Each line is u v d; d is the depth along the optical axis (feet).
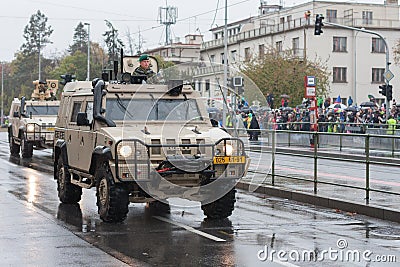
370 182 62.23
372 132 108.37
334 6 255.09
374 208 43.09
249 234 37.01
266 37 255.09
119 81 45.57
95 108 42.47
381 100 252.21
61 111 51.60
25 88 346.13
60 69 253.03
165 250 32.94
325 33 244.22
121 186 39.70
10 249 33.19
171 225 40.06
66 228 39.09
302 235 36.68
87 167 43.80
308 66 208.85
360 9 258.98
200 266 29.55
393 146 93.91
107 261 30.60
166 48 255.50
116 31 227.81
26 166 82.99
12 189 58.54
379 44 251.80
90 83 51.70
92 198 52.54
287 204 49.39
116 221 40.68
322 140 112.57
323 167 78.95
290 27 246.27
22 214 44.34
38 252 32.55
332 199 47.29
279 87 201.16
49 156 101.40
